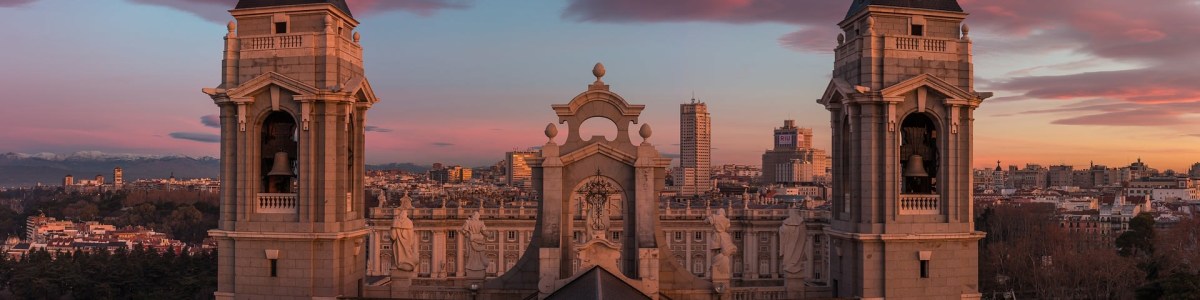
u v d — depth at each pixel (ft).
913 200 198.49
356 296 207.92
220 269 201.57
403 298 203.31
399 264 212.23
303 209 194.80
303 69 193.98
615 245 198.08
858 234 195.00
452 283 231.71
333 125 195.21
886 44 194.18
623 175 206.80
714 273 208.23
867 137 195.52
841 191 206.39
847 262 201.77
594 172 206.69
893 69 194.90
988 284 641.40
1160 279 383.86
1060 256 605.73
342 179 197.47
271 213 196.85
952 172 198.39
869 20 195.62
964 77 198.59
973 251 201.87
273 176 203.31
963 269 201.26
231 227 199.82
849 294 200.64
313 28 196.13
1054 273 593.42
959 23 200.64
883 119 195.11
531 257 206.59
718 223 211.20
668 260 206.80
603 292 165.99
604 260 197.98
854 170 198.08
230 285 201.26
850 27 208.23
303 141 194.18
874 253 197.06
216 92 196.34
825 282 233.96
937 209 199.93
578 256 201.46
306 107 192.03
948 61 198.08
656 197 204.64
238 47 197.77
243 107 195.31
